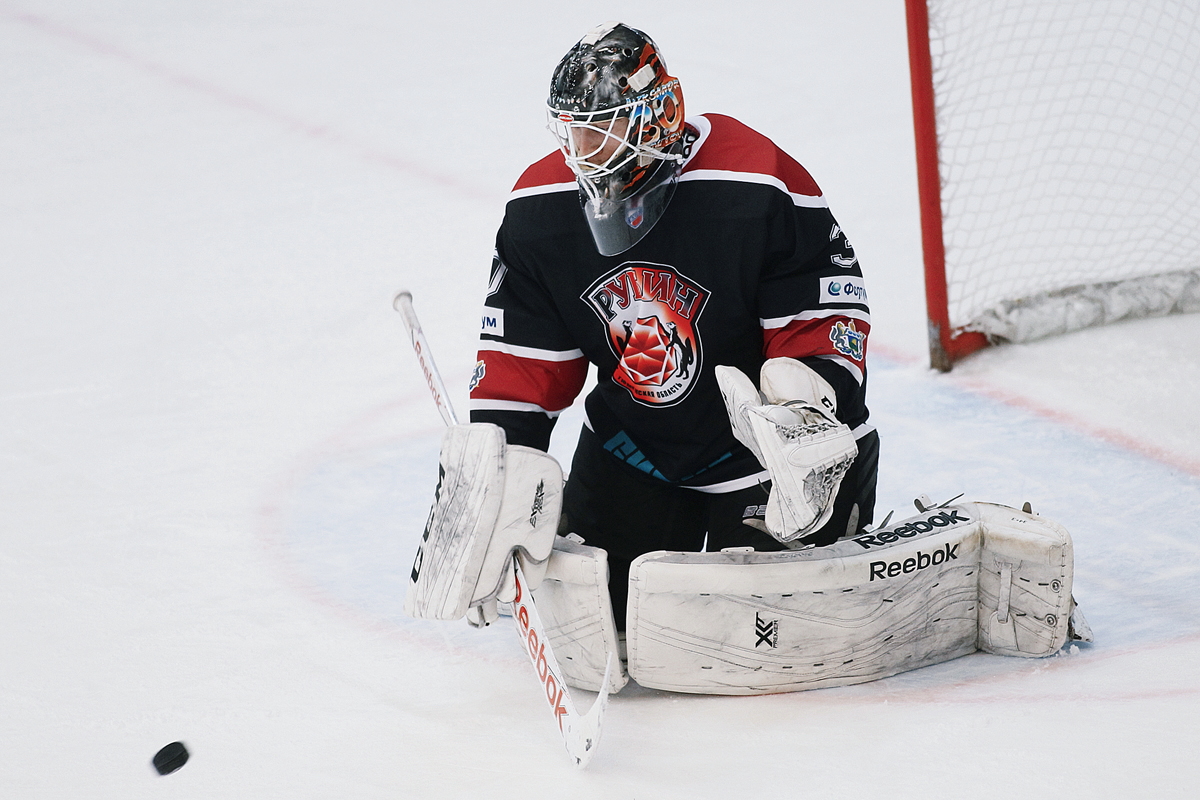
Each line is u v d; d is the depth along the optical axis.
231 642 9.09
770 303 8.03
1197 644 7.96
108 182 23.58
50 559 10.66
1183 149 18.83
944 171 18.08
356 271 18.88
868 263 17.38
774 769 6.79
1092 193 17.91
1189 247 15.49
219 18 33.78
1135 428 11.76
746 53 28.08
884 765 6.70
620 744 7.28
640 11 31.97
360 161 24.19
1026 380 13.16
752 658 7.71
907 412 12.72
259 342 16.31
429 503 11.59
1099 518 10.16
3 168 24.50
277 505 11.66
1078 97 20.73
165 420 13.92
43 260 19.88
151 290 18.48
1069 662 7.93
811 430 6.89
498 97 27.36
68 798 7.15
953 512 8.15
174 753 7.43
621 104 7.29
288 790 7.05
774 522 6.99
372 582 10.04
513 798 6.73
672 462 8.64
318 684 8.40
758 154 7.86
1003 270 15.59
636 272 8.00
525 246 8.09
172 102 28.06
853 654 7.79
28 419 14.09
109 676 8.66
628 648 7.72
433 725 7.71
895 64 26.70
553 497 7.61
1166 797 6.15
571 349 8.52
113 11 34.50
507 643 8.93
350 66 29.94
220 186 23.19
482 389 8.39
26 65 30.70
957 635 8.15
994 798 6.27
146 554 10.70
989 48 18.03
